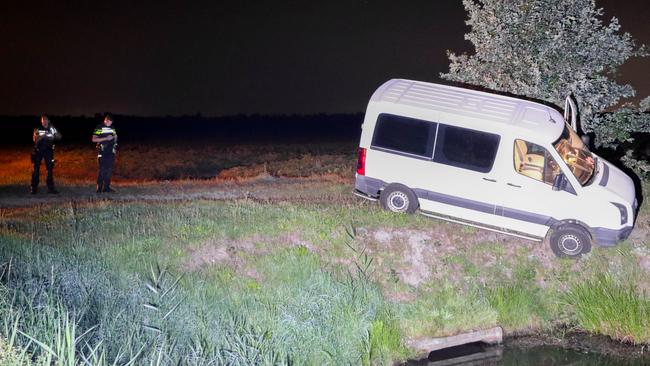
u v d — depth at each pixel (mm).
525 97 16469
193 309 9539
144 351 8086
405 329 10500
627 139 16844
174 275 10586
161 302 9562
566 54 16344
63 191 17656
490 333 10656
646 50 16312
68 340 6703
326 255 11609
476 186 12203
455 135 12320
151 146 40438
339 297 10305
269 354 8766
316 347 9367
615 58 16266
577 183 11797
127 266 10617
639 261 12023
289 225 12344
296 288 10477
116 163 30359
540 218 11969
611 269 11812
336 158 28016
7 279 8969
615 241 11820
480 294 11359
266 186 18234
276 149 36500
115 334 8289
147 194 16828
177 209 13719
